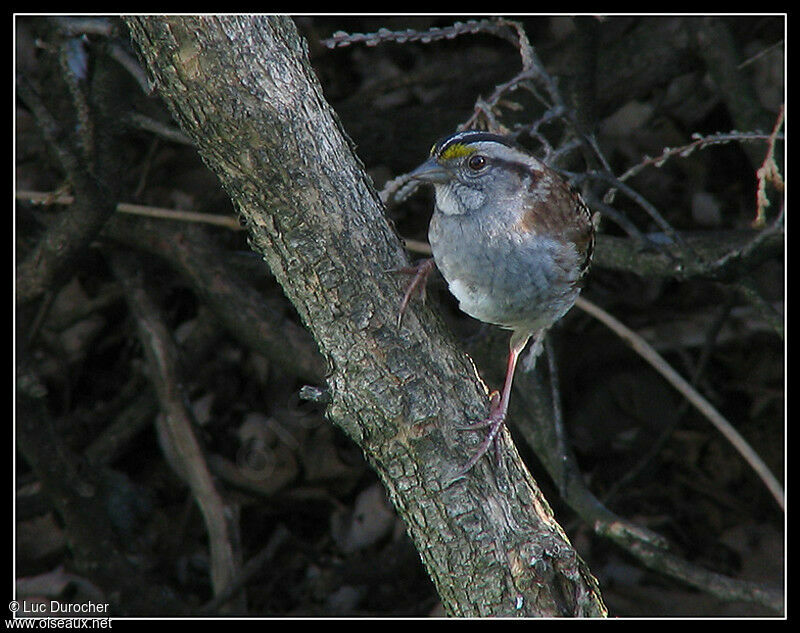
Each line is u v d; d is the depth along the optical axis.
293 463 11.27
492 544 5.11
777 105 11.77
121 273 10.42
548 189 6.09
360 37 6.51
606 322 9.16
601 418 11.40
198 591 10.72
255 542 10.99
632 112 12.77
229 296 10.14
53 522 10.73
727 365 11.80
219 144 5.04
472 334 10.69
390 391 5.18
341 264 5.21
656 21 11.19
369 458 5.34
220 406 11.69
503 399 5.41
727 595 8.28
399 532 10.95
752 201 12.65
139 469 11.62
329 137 5.28
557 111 7.43
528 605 5.03
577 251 6.13
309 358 10.09
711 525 10.91
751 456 8.60
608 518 8.66
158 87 5.00
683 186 12.65
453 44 13.28
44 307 9.88
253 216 5.23
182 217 9.33
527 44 7.16
